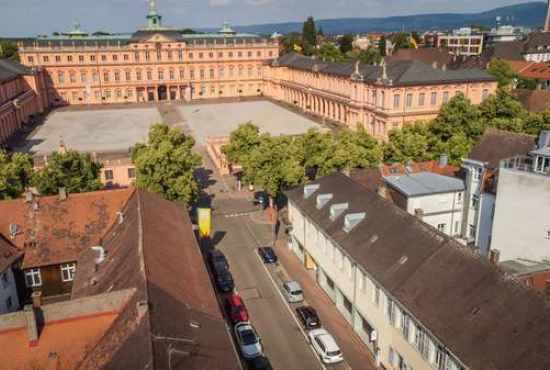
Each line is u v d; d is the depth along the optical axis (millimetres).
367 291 42562
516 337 28656
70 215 48875
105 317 32875
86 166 62906
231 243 66062
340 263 48062
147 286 31844
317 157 72938
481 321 30875
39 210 48531
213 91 198500
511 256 47031
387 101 106188
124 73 184250
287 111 164000
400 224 43000
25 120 146500
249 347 42312
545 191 43188
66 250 47188
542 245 44344
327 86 145500
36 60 172875
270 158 69812
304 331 46438
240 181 88688
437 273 36094
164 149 62656
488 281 32625
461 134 79625
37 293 33750
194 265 41594
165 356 26656
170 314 30922
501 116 89812
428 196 56906
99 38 186875
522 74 156125
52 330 31812
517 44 195500
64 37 190875
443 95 109500
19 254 45812
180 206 54188
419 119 109188
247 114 160250
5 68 143250
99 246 45125
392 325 38531
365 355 42875
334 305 50812
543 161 44531
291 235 63594
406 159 74125
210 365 28609
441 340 31703
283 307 50406
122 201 50219
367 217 47094
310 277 56688
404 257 39562
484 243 55781
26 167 64812
